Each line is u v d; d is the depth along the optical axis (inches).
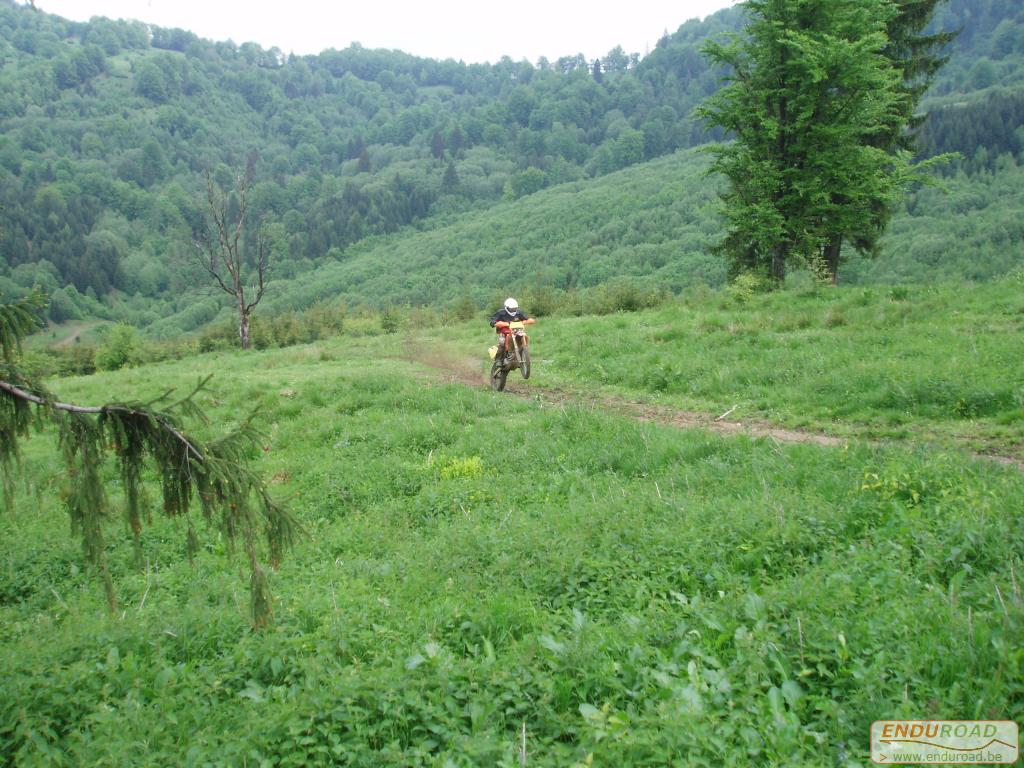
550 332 880.9
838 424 437.1
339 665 187.6
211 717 173.5
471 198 6919.3
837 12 864.3
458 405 557.3
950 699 147.1
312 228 5876.0
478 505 356.8
